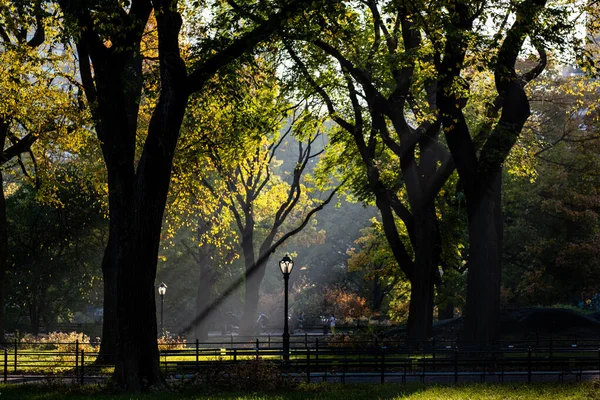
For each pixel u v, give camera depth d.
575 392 33.59
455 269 81.00
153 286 35.12
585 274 82.81
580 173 79.56
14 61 46.72
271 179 89.50
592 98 73.88
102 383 37.50
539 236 85.44
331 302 134.62
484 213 50.50
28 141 59.75
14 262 93.88
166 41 34.38
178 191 59.19
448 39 43.38
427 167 58.84
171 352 40.56
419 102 54.09
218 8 48.91
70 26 34.72
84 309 117.69
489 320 50.19
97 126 47.47
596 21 45.88
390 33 55.06
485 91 52.81
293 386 35.88
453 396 32.00
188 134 56.38
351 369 45.97
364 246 106.69
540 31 40.78
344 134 63.97
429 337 59.19
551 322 69.88
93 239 96.12
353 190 68.75
